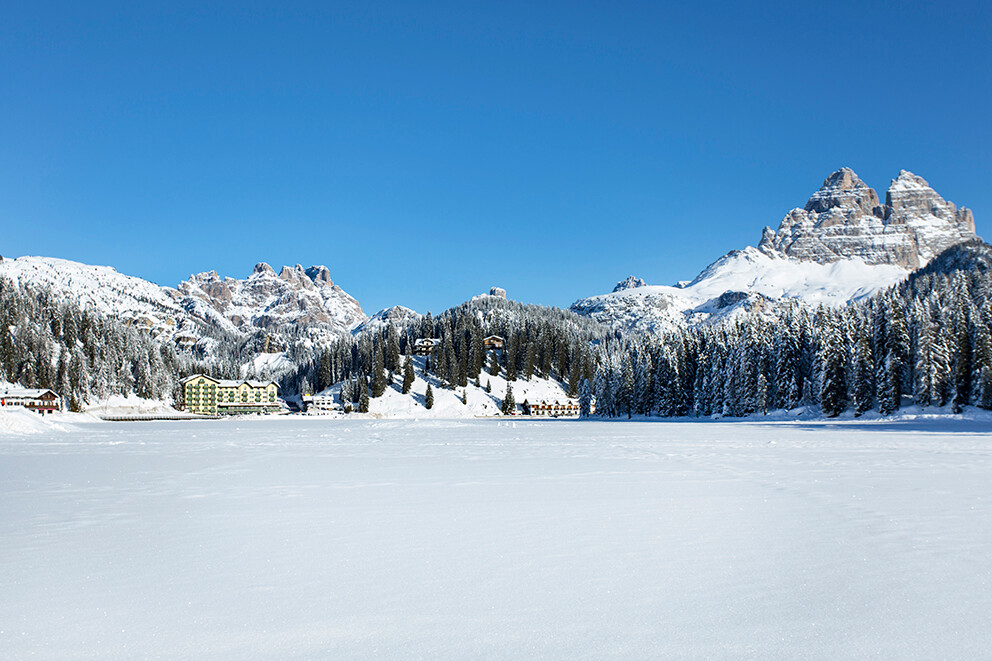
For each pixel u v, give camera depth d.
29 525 15.42
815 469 26.58
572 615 8.91
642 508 17.31
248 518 16.34
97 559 12.08
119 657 7.47
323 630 8.37
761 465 28.69
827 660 7.34
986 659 7.34
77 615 8.95
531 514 16.61
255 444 52.25
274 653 7.60
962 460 30.25
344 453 40.28
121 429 95.19
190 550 12.78
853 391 97.25
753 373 112.31
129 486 23.05
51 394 158.12
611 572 11.03
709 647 7.74
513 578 10.72
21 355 170.88
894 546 12.61
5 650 7.66
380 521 15.82
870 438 50.47
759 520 15.41
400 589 10.13
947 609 9.00
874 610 9.00
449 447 46.03
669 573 10.94
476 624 8.58
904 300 119.81
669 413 134.62
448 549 12.79
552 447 44.53
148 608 9.25
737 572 10.95
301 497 20.05
